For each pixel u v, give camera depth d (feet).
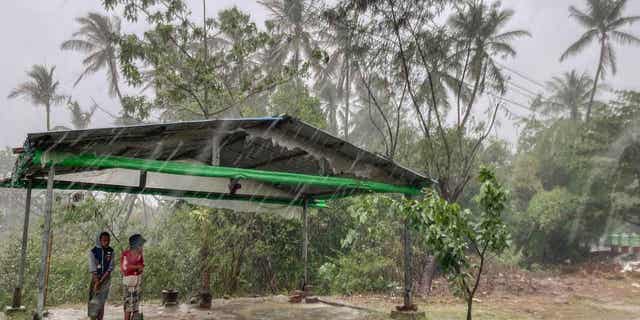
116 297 40.04
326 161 29.04
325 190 36.29
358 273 45.37
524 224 84.74
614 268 69.77
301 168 33.01
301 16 90.43
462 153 57.67
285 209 38.68
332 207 53.21
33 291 42.06
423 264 49.11
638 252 84.12
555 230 80.84
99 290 23.43
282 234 50.16
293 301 35.53
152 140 22.52
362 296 42.70
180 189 32.96
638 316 33.45
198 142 25.21
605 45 116.88
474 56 68.23
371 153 28.35
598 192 81.41
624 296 44.27
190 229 41.52
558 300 41.19
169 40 47.93
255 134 25.30
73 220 40.11
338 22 54.08
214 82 47.52
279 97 58.13
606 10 115.65
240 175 24.57
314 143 27.12
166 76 45.70
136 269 24.02
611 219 80.38
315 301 35.50
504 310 35.19
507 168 102.73
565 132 93.35
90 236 43.14
